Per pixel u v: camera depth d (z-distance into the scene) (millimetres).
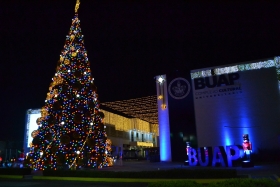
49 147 21812
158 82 38188
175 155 35062
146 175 14930
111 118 51094
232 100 33188
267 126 30922
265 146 30547
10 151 44688
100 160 23234
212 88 34625
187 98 35969
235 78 33594
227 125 32844
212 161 24828
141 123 63688
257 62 32906
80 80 23469
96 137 23266
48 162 21609
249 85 32719
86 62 24516
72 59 23891
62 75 23359
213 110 33969
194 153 26719
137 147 61312
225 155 24125
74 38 24625
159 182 6832
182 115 35719
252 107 32031
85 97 23125
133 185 13711
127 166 27281
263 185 6215
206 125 34000
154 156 39000
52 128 22047
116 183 14602
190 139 34656
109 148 25625
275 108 31031
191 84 36094
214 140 33125
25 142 41438
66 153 21500
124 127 55812
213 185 6277
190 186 6359
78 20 25406
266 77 32125
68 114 22172
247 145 25422
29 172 19156
